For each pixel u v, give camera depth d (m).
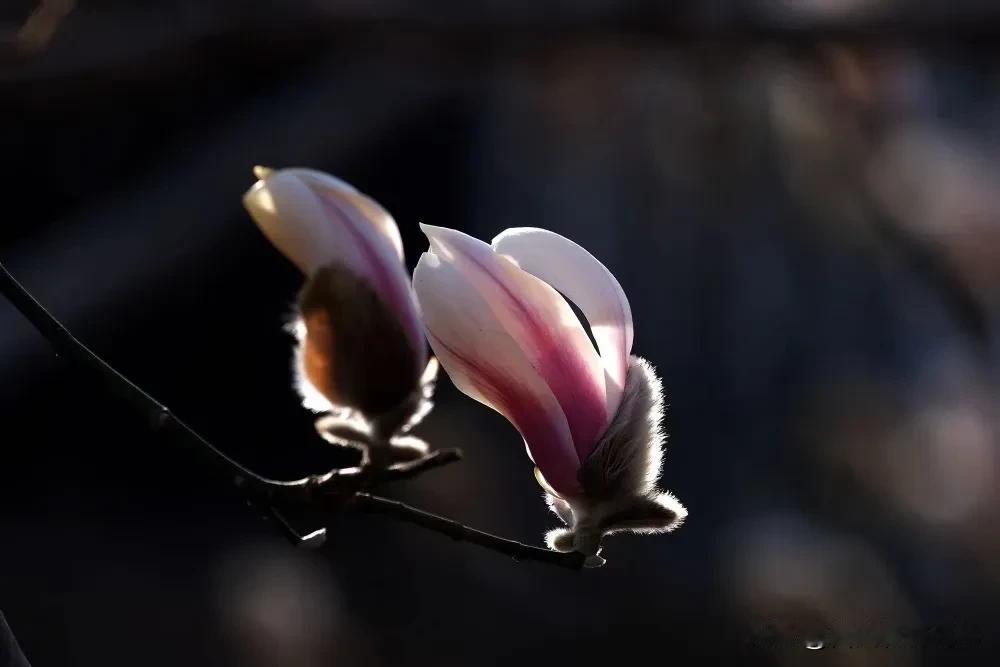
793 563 2.39
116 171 2.47
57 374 2.73
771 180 2.70
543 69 2.37
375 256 1.03
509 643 2.42
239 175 2.42
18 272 2.34
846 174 2.72
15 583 2.50
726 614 2.38
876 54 2.36
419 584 2.50
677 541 2.57
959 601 2.39
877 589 2.34
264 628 2.37
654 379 1.03
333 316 1.03
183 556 2.62
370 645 2.39
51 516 2.69
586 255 1.03
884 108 2.66
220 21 2.15
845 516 2.60
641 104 2.55
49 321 1.02
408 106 2.66
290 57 2.26
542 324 1.03
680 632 2.40
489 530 2.55
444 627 2.43
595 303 1.03
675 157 2.68
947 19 2.29
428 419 2.66
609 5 2.25
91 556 2.60
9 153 2.39
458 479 2.59
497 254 1.02
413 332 1.04
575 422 1.03
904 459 2.68
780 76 2.44
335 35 2.20
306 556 2.57
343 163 2.65
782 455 2.69
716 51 2.36
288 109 2.47
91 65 2.10
